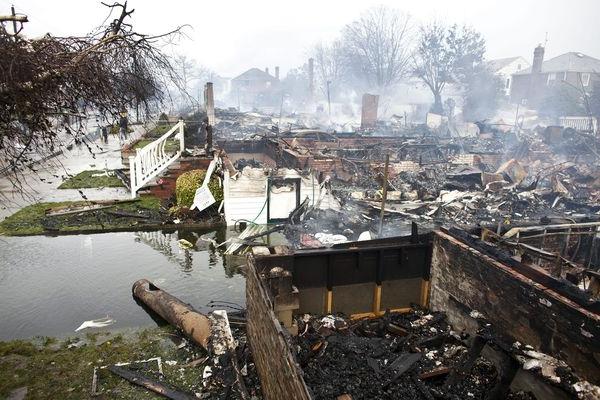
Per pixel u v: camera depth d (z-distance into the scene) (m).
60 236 10.28
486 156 20.97
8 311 6.82
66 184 14.84
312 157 16.36
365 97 36.62
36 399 4.88
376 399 4.48
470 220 11.82
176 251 9.55
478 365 5.21
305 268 6.49
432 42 47.75
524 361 4.46
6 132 4.40
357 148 21.39
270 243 9.98
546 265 6.78
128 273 8.34
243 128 31.48
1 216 11.52
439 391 4.72
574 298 4.41
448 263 6.38
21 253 9.21
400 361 5.11
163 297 6.80
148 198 13.16
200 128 19.86
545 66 53.50
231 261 9.07
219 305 7.24
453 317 6.33
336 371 4.88
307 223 11.07
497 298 5.34
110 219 11.27
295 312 6.54
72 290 7.59
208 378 5.20
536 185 15.41
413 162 18.00
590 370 4.14
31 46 4.38
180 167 13.59
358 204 12.79
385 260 6.88
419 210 12.51
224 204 11.18
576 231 8.32
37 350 5.80
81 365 5.49
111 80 5.07
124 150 16.78
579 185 16.50
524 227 8.09
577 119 34.34
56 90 4.57
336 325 6.12
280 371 3.80
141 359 5.64
